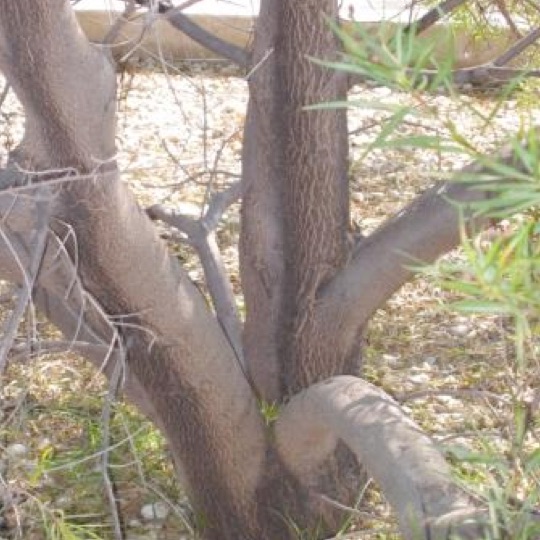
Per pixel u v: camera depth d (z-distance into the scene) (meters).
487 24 3.95
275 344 3.74
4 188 3.13
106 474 3.28
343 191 3.58
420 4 4.68
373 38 1.83
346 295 3.61
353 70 1.75
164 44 8.63
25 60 2.85
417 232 3.38
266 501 3.92
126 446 4.58
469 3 3.83
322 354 3.72
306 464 3.83
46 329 5.04
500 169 1.64
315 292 3.64
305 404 3.48
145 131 7.71
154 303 3.33
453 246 3.36
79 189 3.06
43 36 2.82
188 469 3.86
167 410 3.65
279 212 3.58
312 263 3.60
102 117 2.98
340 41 3.36
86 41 2.92
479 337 5.51
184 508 4.39
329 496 3.93
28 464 4.34
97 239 3.15
